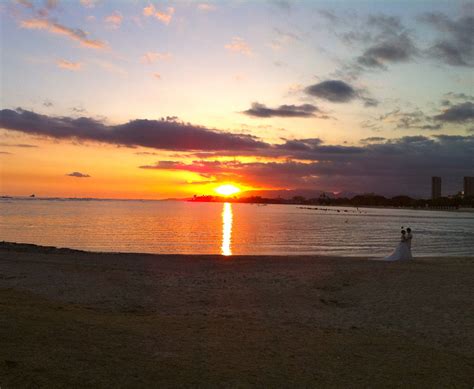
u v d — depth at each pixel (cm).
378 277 1906
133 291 1605
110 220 8756
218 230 6794
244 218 11981
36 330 859
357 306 1431
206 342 913
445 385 742
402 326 1186
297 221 10506
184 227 7281
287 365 802
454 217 16075
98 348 799
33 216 9669
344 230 7238
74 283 1716
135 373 700
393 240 5275
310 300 1512
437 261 2534
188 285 1741
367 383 734
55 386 618
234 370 754
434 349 968
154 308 1352
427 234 6631
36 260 2386
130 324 1022
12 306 1080
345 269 2128
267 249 4203
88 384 639
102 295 1522
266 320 1219
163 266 2258
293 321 1220
